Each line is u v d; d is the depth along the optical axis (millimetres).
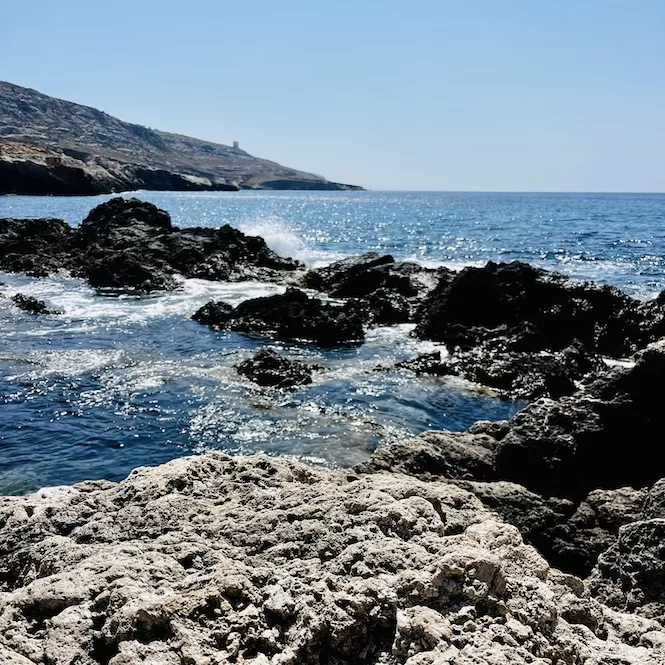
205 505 5934
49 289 28953
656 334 19375
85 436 13008
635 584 5715
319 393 15586
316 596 4293
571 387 16219
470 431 11594
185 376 16578
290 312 21672
